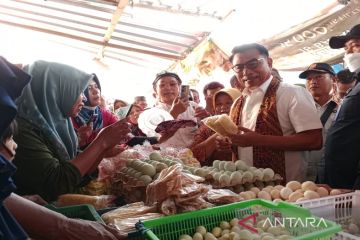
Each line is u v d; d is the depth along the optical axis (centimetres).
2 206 71
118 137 144
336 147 187
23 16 555
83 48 721
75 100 153
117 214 107
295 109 183
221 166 160
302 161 192
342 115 188
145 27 461
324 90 274
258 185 153
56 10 482
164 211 106
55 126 146
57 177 124
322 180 229
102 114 294
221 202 119
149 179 134
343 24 295
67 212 117
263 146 186
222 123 180
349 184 184
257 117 196
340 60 319
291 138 179
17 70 71
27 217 88
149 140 265
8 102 64
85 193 162
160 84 325
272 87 197
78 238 90
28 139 125
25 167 122
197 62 498
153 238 85
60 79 149
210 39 450
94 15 459
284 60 363
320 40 318
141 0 359
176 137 255
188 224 104
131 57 694
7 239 68
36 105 137
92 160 135
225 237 102
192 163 187
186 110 300
